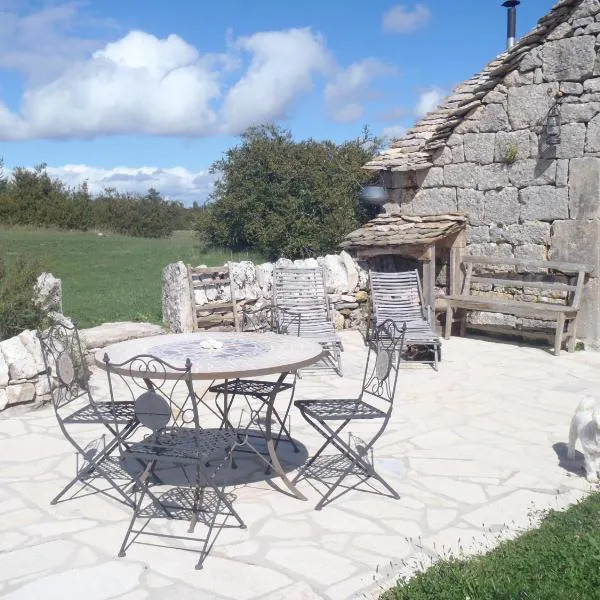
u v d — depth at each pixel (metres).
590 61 9.94
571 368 9.17
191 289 9.65
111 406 5.28
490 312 11.53
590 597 3.50
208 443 4.59
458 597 3.52
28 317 7.68
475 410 7.25
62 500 4.95
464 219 11.50
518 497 5.01
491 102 11.19
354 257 11.79
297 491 4.98
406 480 5.33
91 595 3.70
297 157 16.44
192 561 4.07
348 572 3.94
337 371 8.88
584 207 10.20
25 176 27.78
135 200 30.94
